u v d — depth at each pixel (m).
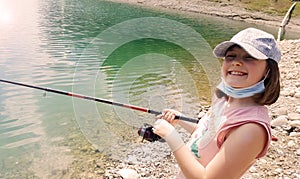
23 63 13.27
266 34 2.14
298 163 5.47
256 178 4.95
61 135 6.79
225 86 2.26
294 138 6.42
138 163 5.75
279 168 5.28
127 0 64.50
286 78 11.86
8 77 11.26
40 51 15.90
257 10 63.12
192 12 60.72
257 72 2.09
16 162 5.68
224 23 48.88
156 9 57.31
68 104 8.69
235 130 2.09
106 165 5.64
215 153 2.27
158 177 5.32
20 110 8.13
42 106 8.48
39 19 28.12
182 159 2.21
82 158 5.87
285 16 59.94
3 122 7.37
